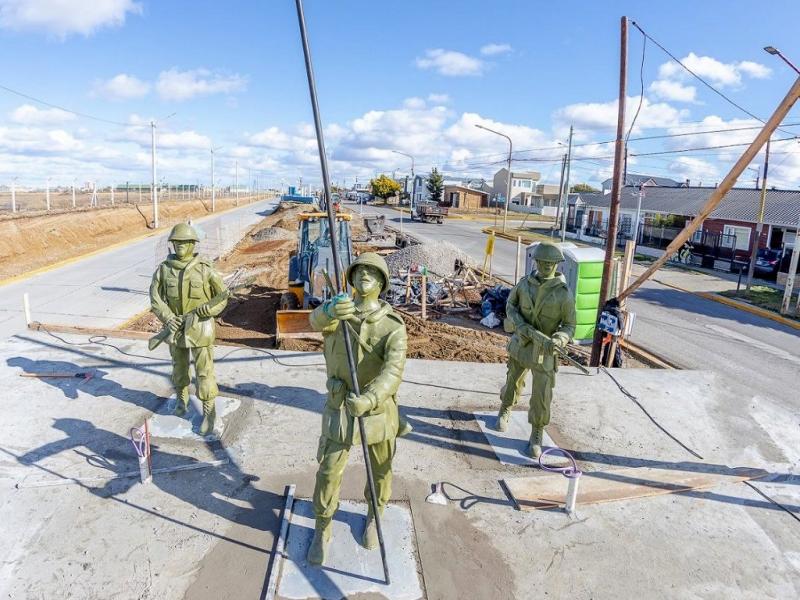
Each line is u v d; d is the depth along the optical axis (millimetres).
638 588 4727
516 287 6926
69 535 5039
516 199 83938
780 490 6430
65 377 8633
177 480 6000
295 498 5750
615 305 10195
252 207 77125
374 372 4520
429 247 22109
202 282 6703
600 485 6281
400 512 5613
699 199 35844
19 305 14133
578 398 8914
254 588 4500
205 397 6863
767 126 6289
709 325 16797
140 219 37656
